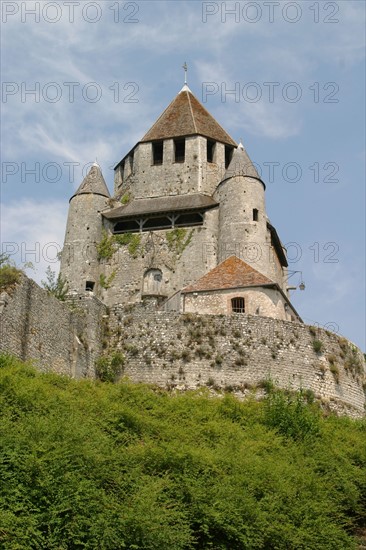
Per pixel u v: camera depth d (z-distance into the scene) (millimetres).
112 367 33375
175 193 54312
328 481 22219
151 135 56719
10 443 16688
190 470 19062
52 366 30000
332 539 18938
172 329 33906
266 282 38344
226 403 27781
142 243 51125
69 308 32594
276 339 34156
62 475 16266
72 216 52750
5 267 28875
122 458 18500
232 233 49344
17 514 15109
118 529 15734
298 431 25938
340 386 34750
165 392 32344
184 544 16344
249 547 17453
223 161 55938
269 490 19703
